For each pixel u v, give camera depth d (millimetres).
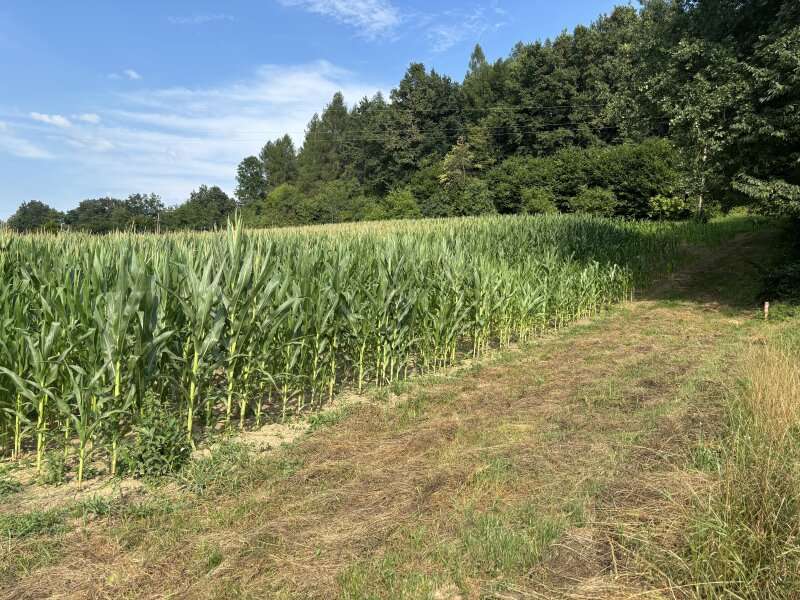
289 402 8109
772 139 13039
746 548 3324
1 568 3641
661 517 3984
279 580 3521
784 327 12367
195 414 6969
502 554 3734
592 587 3354
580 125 59500
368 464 5457
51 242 10188
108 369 5410
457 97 75625
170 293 6004
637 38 16953
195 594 3389
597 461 5312
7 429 5980
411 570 3643
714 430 5781
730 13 14422
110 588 3451
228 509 4508
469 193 53875
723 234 29250
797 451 4465
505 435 6227
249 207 78062
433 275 10305
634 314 15930
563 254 17781
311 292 7535
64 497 4879
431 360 10664
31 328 6312
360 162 83500
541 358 10891
